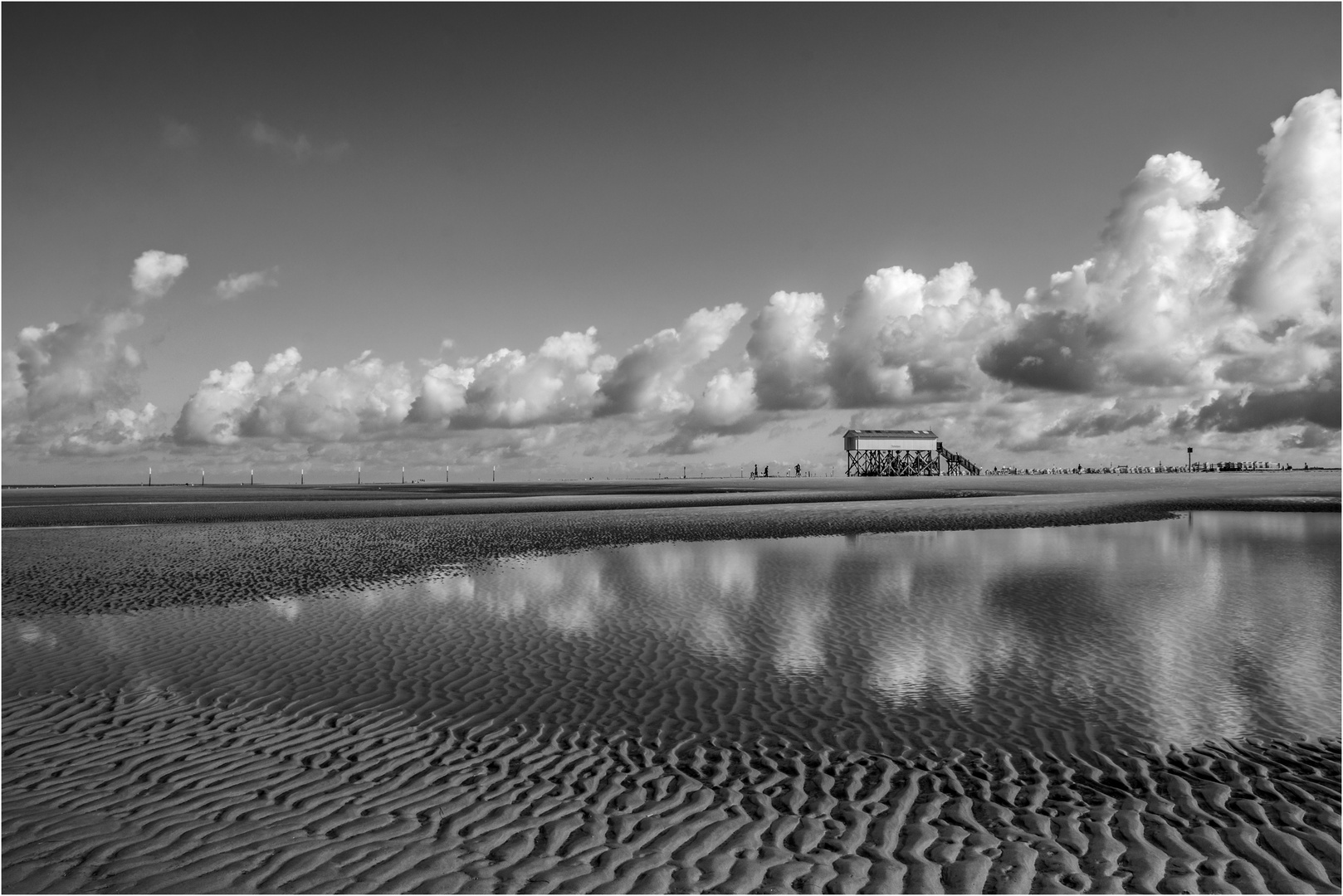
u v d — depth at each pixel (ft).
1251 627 45.03
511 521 128.88
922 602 53.06
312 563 75.46
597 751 27.73
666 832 21.57
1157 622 46.47
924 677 35.81
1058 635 43.29
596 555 80.64
